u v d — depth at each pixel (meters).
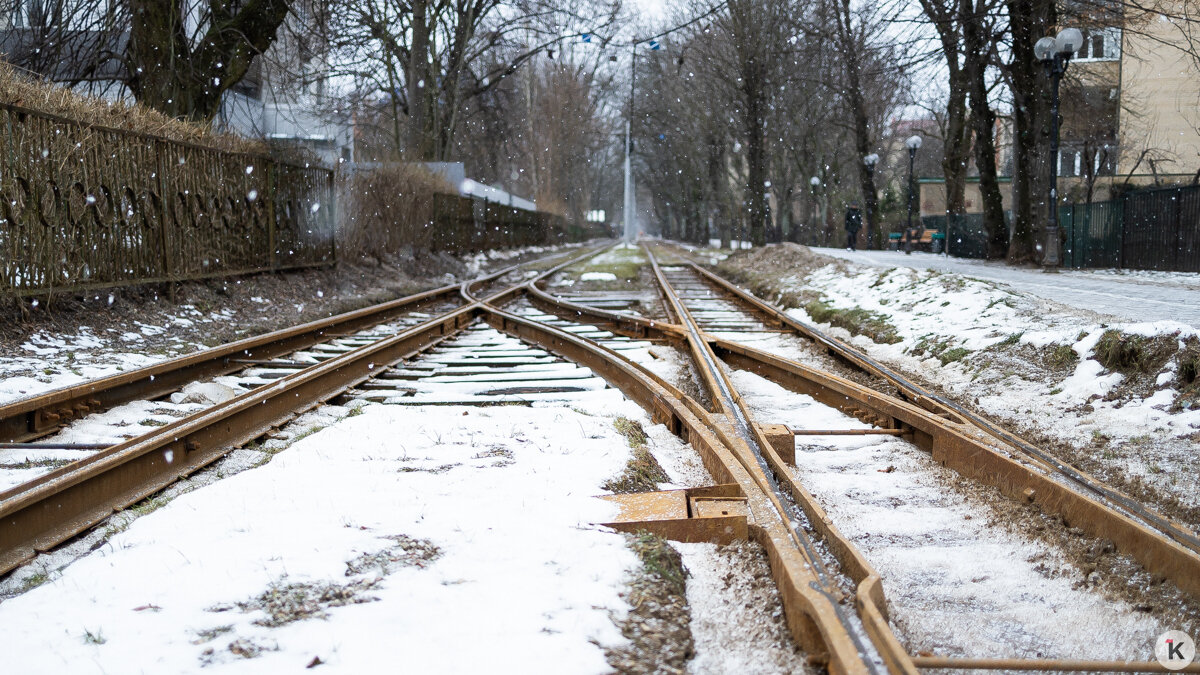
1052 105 20.88
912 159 36.06
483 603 3.45
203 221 15.38
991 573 4.29
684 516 4.54
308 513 4.54
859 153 39.62
